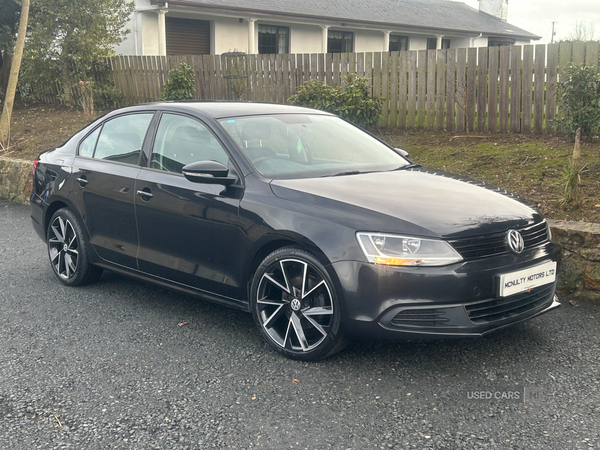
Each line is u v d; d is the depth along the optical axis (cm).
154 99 1447
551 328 400
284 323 379
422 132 954
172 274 421
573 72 740
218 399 313
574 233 454
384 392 316
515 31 3109
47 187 529
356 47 2531
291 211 348
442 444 266
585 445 262
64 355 373
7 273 562
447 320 313
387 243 316
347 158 430
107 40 1568
